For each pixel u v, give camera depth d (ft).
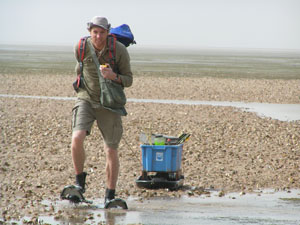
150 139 99.09
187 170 114.01
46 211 76.02
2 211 75.87
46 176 103.76
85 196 87.61
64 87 363.56
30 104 251.19
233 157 129.90
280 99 310.04
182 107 253.03
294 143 153.07
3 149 133.69
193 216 75.15
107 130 76.43
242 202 87.20
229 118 214.48
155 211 78.02
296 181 105.40
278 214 77.82
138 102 272.72
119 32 79.20
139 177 98.84
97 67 73.92
